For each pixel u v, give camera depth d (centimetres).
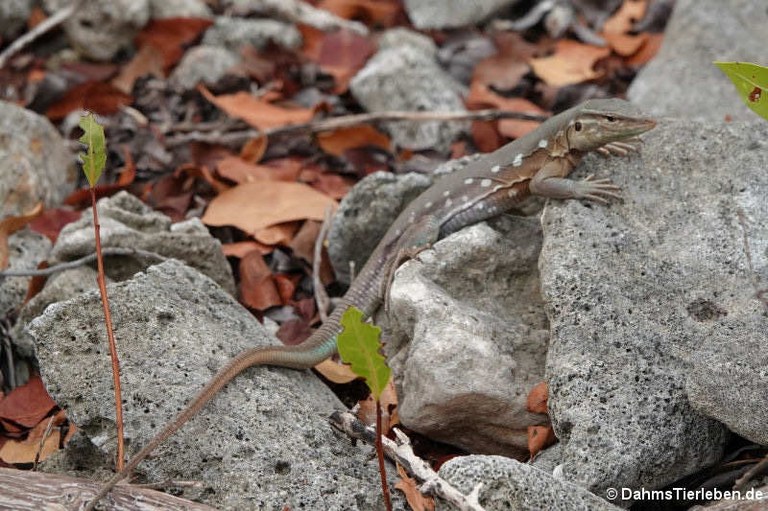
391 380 733
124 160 1056
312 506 591
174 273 715
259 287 875
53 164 1005
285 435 629
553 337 654
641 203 713
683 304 665
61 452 680
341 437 648
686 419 621
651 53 1240
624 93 1187
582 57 1230
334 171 1040
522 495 554
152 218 862
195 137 1060
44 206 973
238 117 1084
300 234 916
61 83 1149
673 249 689
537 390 672
